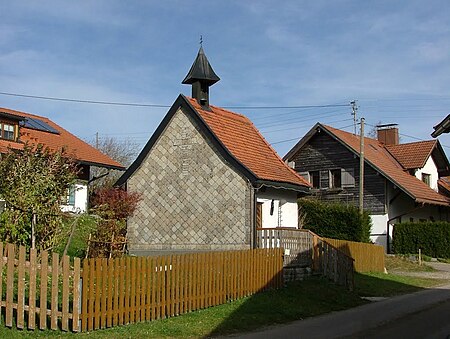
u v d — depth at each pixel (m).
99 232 21.67
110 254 21.31
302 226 35.12
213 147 22.94
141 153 24.31
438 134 15.98
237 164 22.27
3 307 12.59
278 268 18.95
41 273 11.98
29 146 19.95
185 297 14.78
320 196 42.12
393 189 40.38
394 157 44.75
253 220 21.78
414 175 43.59
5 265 13.26
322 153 42.59
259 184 22.08
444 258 36.69
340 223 35.19
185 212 23.27
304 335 13.23
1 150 27.56
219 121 24.56
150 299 13.70
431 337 13.21
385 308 17.98
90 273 12.23
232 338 12.65
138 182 24.48
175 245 23.27
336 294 19.53
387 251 39.28
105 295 12.52
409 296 21.17
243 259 17.20
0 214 16.91
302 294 18.64
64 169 18.06
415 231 37.81
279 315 15.59
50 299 12.52
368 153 41.81
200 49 25.25
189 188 23.31
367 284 23.16
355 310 17.52
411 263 33.41
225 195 22.48
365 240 34.81
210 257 15.79
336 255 21.23
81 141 37.62
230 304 16.12
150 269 13.73
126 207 23.92
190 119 23.59
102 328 12.40
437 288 23.97
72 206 29.72
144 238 23.95
